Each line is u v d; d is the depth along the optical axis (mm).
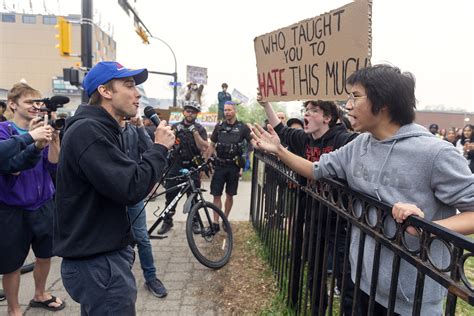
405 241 1381
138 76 1907
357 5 1993
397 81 1464
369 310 1589
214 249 4199
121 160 1675
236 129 4734
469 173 1325
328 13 2234
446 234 1102
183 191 3984
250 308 2973
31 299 3084
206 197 7168
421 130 1479
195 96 12016
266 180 4094
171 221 4836
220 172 4801
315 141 2965
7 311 2871
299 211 2656
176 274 3623
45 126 2418
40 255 2820
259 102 3307
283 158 2141
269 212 3867
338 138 2754
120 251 1854
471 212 1296
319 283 2484
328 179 2018
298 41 2576
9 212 2535
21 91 2668
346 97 2115
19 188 2553
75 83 6035
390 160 1498
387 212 1428
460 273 1061
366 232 1624
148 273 3254
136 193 1681
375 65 1592
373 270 1561
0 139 2461
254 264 3812
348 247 1890
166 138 1872
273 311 2867
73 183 1701
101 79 1785
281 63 2828
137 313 2926
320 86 2379
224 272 3668
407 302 1521
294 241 2713
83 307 1811
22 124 2721
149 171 1750
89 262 1731
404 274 1503
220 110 11812
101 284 1732
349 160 1800
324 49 2303
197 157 4648
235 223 5352
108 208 1754
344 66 2137
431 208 1418
